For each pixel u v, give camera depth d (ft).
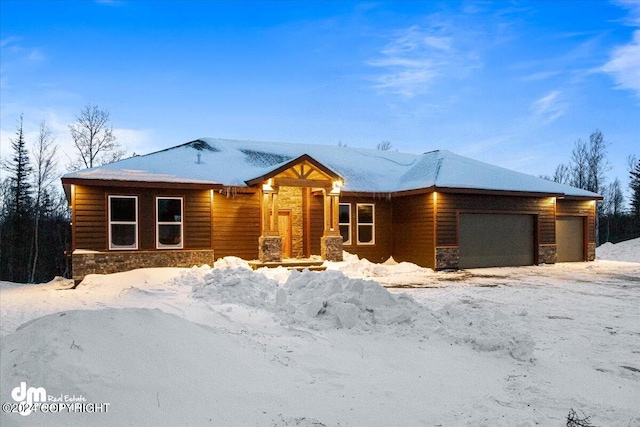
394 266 62.28
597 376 20.11
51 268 129.49
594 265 70.23
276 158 70.90
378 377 18.88
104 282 47.21
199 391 15.29
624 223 156.15
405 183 69.36
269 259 56.08
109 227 50.55
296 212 64.75
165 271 48.93
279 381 17.38
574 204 76.23
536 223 69.77
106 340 16.48
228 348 19.31
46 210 125.70
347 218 67.36
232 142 75.20
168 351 17.08
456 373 19.75
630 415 16.06
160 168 59.31
